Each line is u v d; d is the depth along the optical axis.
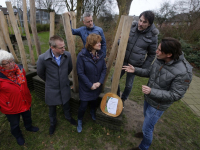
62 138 1.95
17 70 1.52
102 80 1.80
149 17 1.52
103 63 1.78
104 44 2.19
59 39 1.46
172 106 2.89
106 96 2.03
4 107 1.49
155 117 1.44
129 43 1.88
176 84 1.19
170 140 2.05
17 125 1.71
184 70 1.16
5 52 1.34
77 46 5.98
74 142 1.90
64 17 1.63
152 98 1.35
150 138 1.56
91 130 2.09
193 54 6.45
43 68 1.64
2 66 1.34
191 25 8.46
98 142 1.92
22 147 1.79
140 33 1.76
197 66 6.01
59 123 2.20
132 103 2.88
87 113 2.42
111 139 1.98
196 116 2.65
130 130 2.17
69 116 2.13
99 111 2.05
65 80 1.79
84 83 1.68
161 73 1.30
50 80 1.71
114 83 1.96
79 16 7.74
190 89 3.87
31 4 2.67
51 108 1.86
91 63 1.63
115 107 1.98
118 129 2.07
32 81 2.98
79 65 1.64
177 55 1.14
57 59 1.66
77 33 2.15
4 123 2.13
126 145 1.91
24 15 2.99
